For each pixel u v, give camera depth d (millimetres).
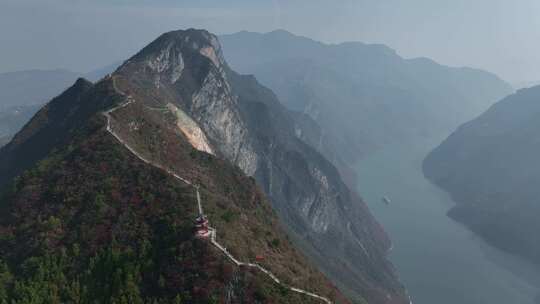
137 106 170875
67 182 124562
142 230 108438
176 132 183375
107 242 106250
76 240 107250
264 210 167875
